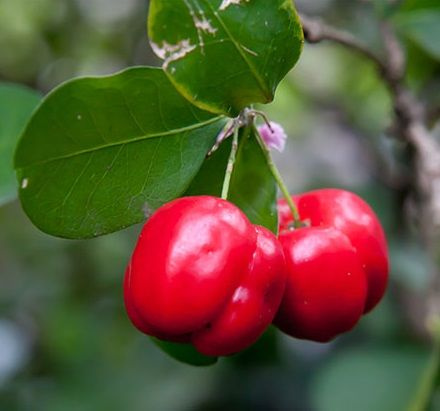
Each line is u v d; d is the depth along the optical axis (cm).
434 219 29
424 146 29
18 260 50
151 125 22
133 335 46
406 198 33
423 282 34
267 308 22
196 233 21
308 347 40
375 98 43
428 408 31
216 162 23
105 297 47
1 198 24
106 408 39
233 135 22
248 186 23
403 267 34
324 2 42
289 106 44
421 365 35
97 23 45
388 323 36
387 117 38
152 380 40
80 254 47
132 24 45
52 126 21
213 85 21
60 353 47
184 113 22
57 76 46
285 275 22
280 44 21
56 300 47
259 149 23
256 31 21
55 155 21
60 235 22
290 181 42
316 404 34
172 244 21
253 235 21
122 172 22
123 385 40
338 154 42
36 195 21
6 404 42
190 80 21
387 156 39
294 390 38
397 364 35
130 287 21
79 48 46
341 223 23
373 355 35
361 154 40
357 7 40
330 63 43
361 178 40
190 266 21
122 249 47
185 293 21
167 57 21
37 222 21
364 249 23
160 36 21
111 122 21
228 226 21
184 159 22
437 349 30
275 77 22
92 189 22
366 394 34
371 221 23
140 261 21
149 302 21
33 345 47
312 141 43
